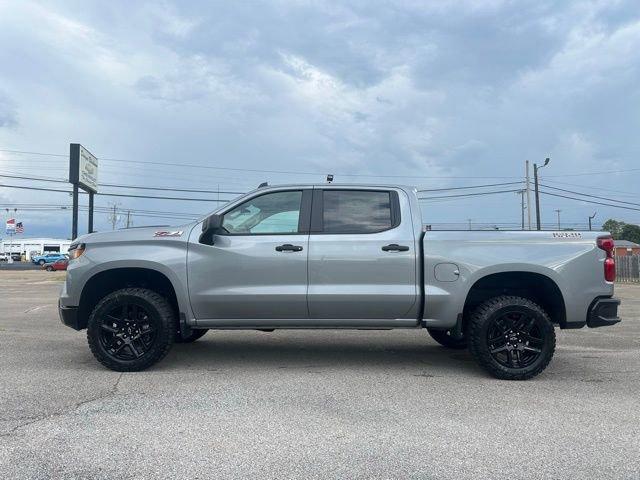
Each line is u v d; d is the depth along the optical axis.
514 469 3.62
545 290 6.21
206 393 5.29
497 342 5.97
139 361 6.05
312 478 3.47
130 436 4.14
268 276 6.04
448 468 3.63
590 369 6.54
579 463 3.72
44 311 12.77
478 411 4.83
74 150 34.22
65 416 4.57
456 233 6.06
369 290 5.99
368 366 6.58
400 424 4.46
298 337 8.73
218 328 6.27
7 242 88.25
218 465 3.65
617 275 31.67
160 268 6.04
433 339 8.59
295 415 4.66
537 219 39.75
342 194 6.28
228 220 6.25
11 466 3.59
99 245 6.17
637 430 4.36
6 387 5.43
